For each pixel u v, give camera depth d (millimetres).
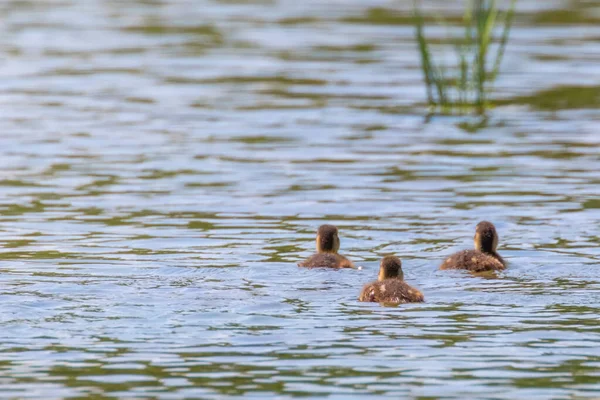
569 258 15062
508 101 27453
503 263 14641
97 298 12898
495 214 17688
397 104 27000
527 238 16203
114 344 11266
